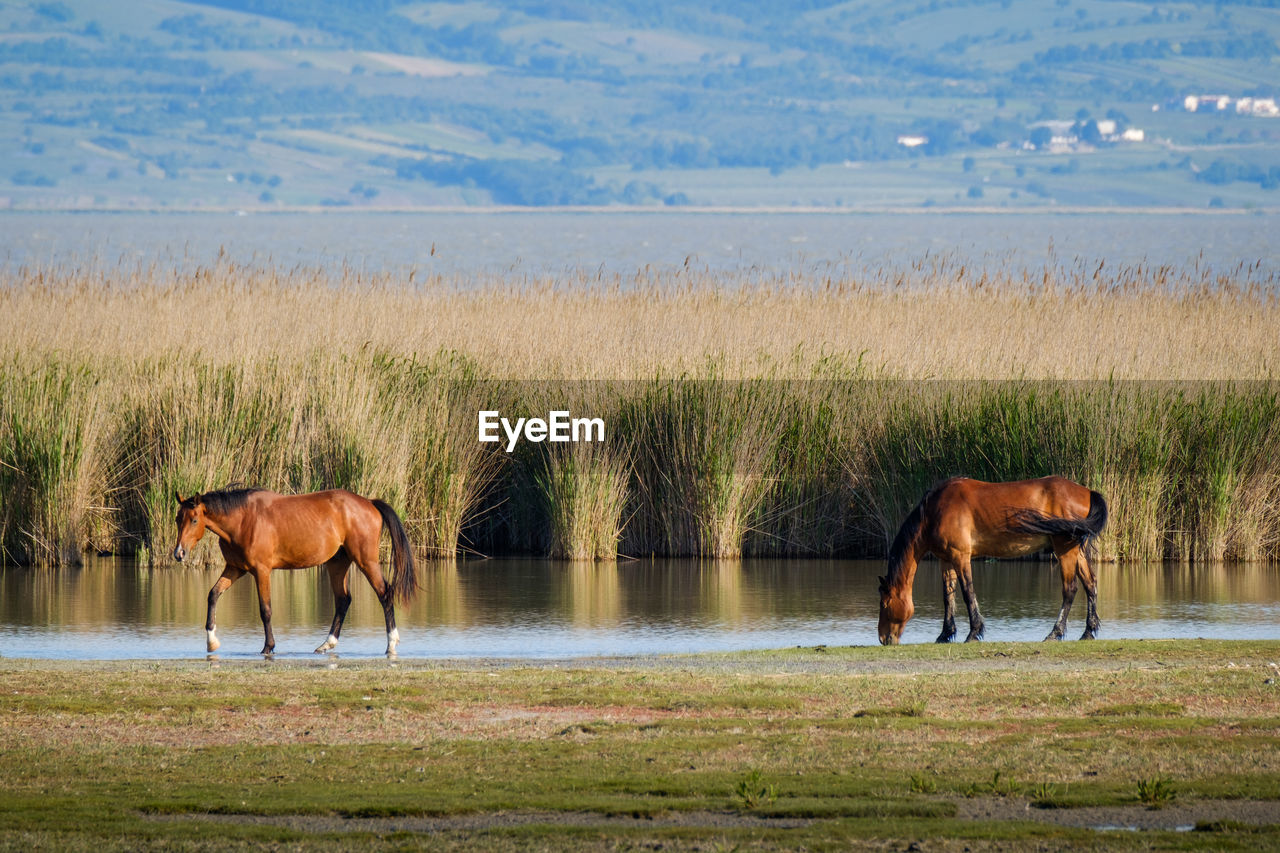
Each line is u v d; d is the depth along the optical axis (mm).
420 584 19562
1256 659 12844
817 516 22297
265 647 14484
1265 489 21422
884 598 14875
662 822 8156
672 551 22188
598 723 10312
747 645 15258
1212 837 7727
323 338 24031
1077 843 7684
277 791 8695
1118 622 16391
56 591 18641
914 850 7602
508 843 7727
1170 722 10211
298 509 14508
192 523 14289
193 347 23281
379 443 21172
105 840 7770
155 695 11328
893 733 10008
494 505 22625
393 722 10445
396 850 7621
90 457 20969
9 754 9539
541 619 16875
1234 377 23094
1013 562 21578
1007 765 9156
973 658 13070
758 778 8625
